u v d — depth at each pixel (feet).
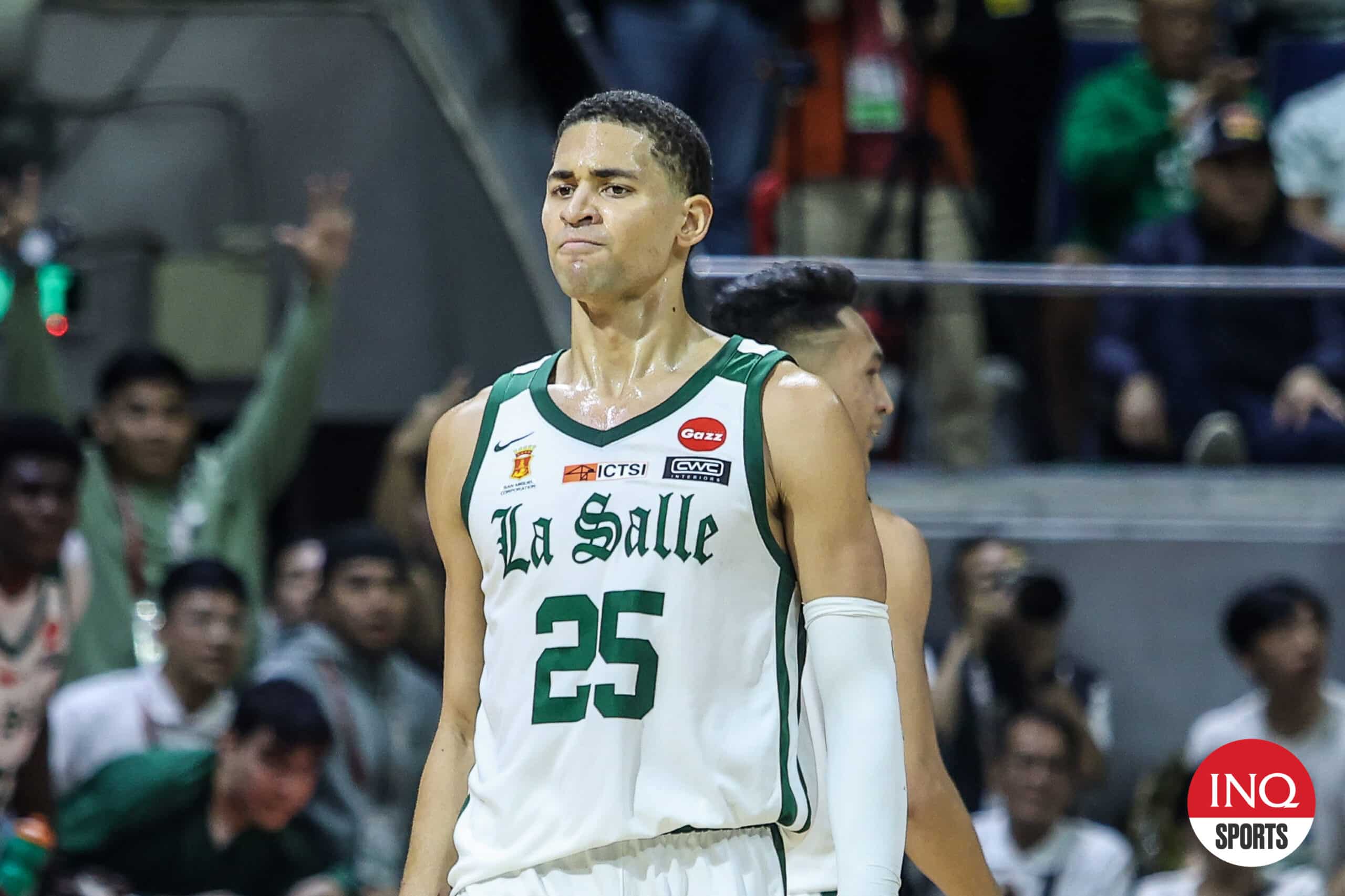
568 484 27.86
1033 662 67.97
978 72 92.38
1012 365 84.12
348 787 63.00
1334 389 80.48
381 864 62.39
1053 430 82.48
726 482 27.53
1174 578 75.92
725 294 37.73
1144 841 69.00
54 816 59.11
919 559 35.73
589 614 27.30
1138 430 80.84
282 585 72.54
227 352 91.81
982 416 79.00
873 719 27.35
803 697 28.68
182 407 71.77
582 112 28.60
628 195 28.07
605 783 26.94
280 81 94.63
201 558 64.34
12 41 89.25
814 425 27.84
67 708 62.28
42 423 57.47
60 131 93.35
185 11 94.58
